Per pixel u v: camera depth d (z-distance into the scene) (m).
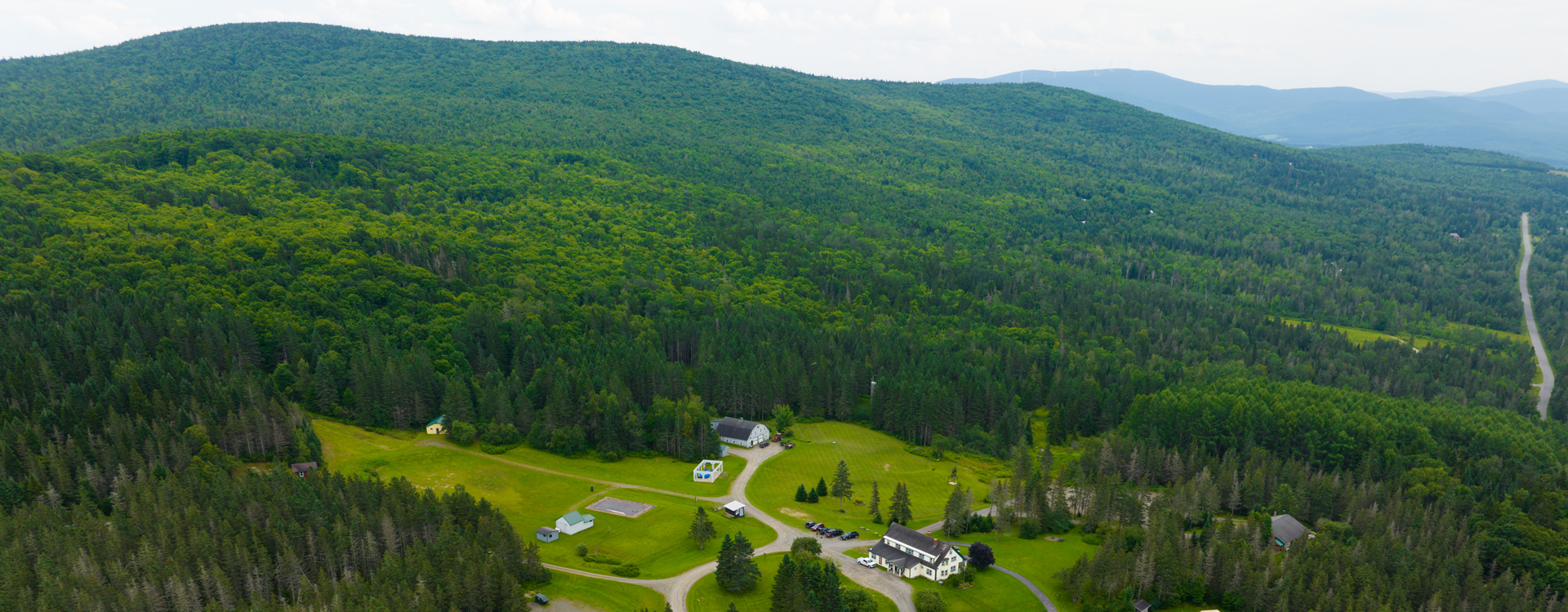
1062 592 125.38
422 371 187.00
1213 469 176.25
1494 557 140.00
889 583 123.94
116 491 128.88
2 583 101.44
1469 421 198.75
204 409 155.12
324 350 196.00
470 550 114.38
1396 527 150.12
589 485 162.25
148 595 103.94
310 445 159.50
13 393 151.62
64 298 195.62
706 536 134.38
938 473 182.25
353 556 117.06
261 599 103.19
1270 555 129.38
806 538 132.50
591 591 117.38
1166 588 123.88
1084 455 181.75
